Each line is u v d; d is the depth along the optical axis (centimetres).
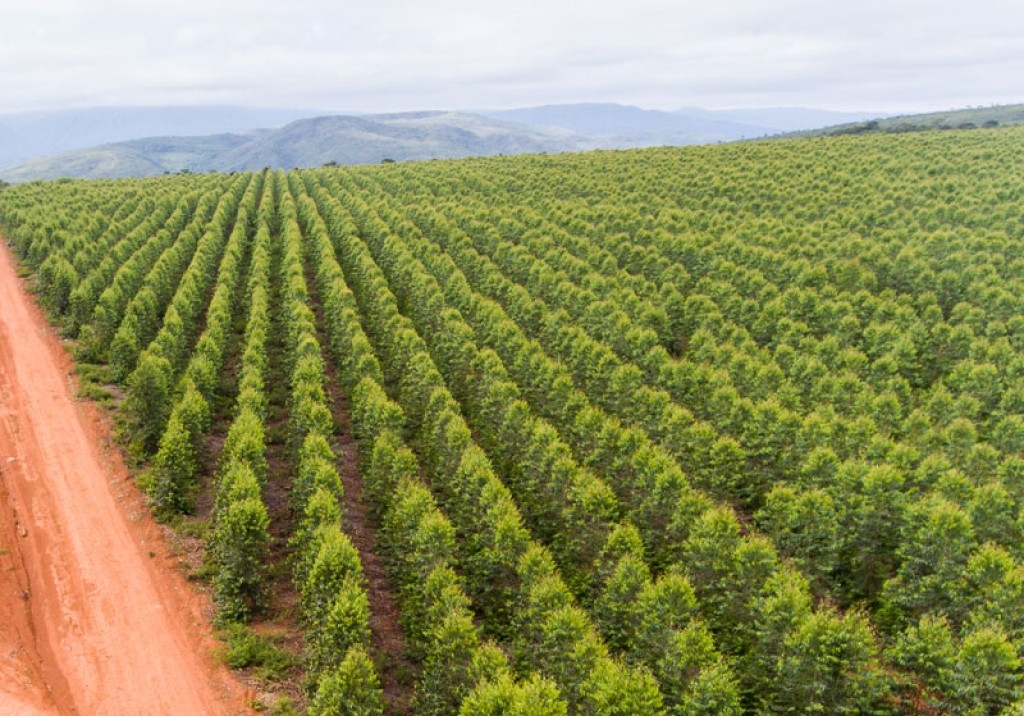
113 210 11794
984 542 3856
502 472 5056
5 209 11856
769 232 9506
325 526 3819
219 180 16088
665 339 7088
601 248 9575
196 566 4222
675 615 3203
